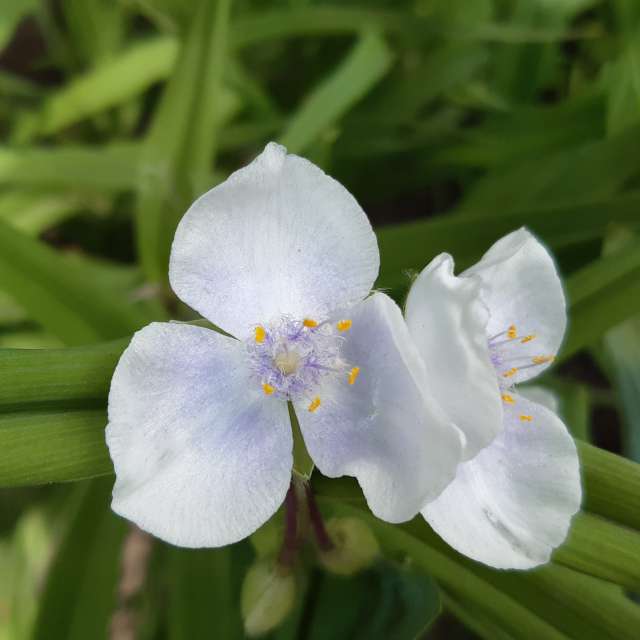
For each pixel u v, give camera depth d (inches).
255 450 2.7
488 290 2.8
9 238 4.1
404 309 2.7
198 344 2.6
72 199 6.1
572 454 2.8
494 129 5.8
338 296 2.7
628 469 3.1
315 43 6.6
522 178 5.2
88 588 4.1
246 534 2.5
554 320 2.9
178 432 2.5
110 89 6.0
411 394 2.4
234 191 2.5
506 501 2.8
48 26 6.8
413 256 4.3
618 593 3.3
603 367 5.2
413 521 3.5
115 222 6.4
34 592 5.0
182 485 2.5
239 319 2.7
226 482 2.6
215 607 4.2
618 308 3.8
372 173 6.1
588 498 3.1
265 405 2.7
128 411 2.4
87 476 2.8
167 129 4.6
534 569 3.4
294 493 3.0
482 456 2.8
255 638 3.8
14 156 5.3
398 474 2.4
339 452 2.6
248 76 6.3
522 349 2.9
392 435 2.5
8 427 2.7
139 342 2.4
